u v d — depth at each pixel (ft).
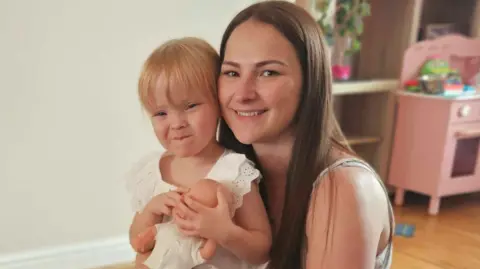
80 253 5.73
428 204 8.17
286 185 2.58
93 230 5.79
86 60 5.27
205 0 5.75
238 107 2.41
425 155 7.61
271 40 2.32
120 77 5.50
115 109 5.56
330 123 2.52
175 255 2.51
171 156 2.98
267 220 2.67
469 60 8.33
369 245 2.28
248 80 2.37
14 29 4.87
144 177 2.97
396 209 7.90
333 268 2.27
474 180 7.82
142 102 2.70
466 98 7.28
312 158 2.45
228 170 2.66
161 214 2.69
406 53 7.72
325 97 2.46
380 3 8.16
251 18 2.42
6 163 5.16
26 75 5.03
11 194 5.27
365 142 8.05
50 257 5.58
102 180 5.69
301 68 2.38
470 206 8.14
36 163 5.30
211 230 2.39
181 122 2.59
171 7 5.58
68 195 5.55
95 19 5.21
